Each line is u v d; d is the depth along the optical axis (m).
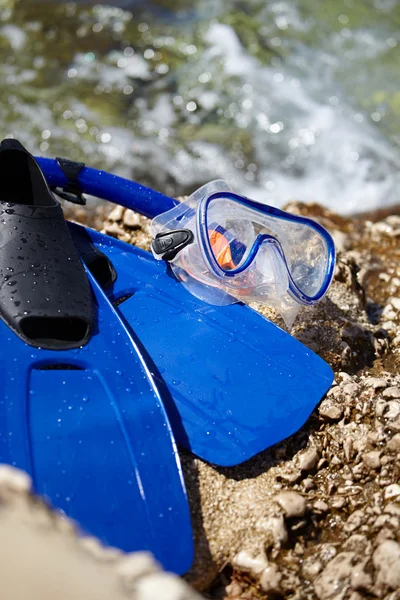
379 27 2.42
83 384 1.01
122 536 0.94
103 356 1.04
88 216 1.60
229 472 1.03
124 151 1.88
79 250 1.15
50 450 0.96
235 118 2.02
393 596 0.93
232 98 2.08
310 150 1.95
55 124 1.92
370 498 1.02
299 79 2.18
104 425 0.99
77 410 0.99
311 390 1.08
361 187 1.86
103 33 2.23
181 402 1.05
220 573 0.97
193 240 1.13
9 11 2.25
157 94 2.07
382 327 1.25
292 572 0.96
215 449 1.02
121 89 2.07
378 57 2.30
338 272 1.27
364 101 2.13
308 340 1.16
